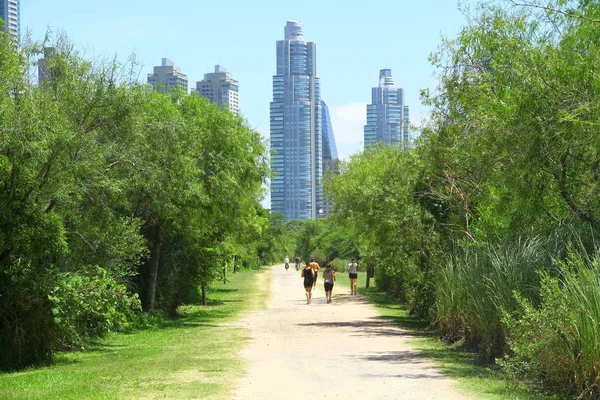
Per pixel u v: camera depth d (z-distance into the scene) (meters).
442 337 20.31
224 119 28.06
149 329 24.95
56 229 16.27
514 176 13.88
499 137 14.74
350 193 35.06
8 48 16.02
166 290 30.16
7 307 16.03
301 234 139.00
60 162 15.95
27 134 14.53
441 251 22.97
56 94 17.33
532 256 14.16
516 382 12.04
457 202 21.78
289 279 74.88
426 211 24.48
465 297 18.14
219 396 11.28
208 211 27.58
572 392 10.95
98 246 20.36
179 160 22.59
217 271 40.44
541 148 13.00
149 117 20.64
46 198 16.86
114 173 18.67
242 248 62.66
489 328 15.32
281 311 34.19
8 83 15.40
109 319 17.84
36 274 16.09
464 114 18.69
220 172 27.34
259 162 30.72
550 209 14.25
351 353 17.38
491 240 17.22
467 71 17.98
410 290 28.17
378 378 13.17
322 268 106.25
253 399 11.00
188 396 11.30
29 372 14.81
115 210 22.36
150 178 20.66
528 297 13.61
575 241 13.40
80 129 17.03
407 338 21.17
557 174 13.39
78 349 19.12
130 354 17.81
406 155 25.86
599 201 13.82
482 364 15.20
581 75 12.58
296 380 12.95
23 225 15.65
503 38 14.48
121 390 11.90
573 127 12.35
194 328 25.47
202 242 33.91
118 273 21.31
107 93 17.75
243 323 27.61
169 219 27.45
